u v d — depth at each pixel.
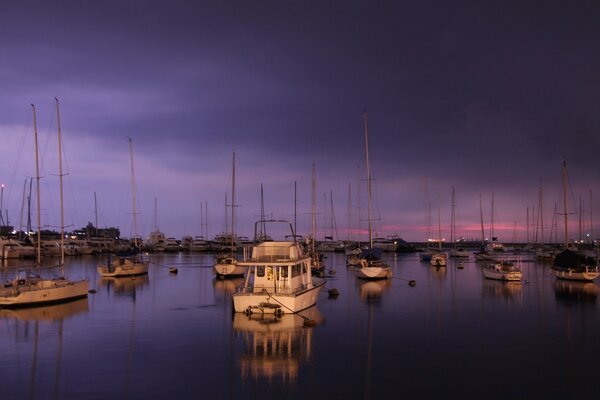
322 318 40.59
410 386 24.30
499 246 175.25
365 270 73.12
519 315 42.47
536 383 24.80
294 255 43.03
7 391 23.38
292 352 30.05
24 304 45.97
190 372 26.17
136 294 56.50
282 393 23.30
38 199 57.88
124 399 22.47
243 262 41.16
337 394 23.19
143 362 27.91
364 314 42.66
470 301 50.78
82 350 30.33
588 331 36.00
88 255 142.12
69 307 46.53
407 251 178.25
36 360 28.25
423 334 34.94
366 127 88.81
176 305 47.84
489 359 28.77
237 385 24.28
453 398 22.84
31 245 128.50
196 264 110.56
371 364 27.67
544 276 79.62
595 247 135.25
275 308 40.28
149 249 169.38
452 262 120.50
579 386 24.38
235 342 32.31
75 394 23.02
